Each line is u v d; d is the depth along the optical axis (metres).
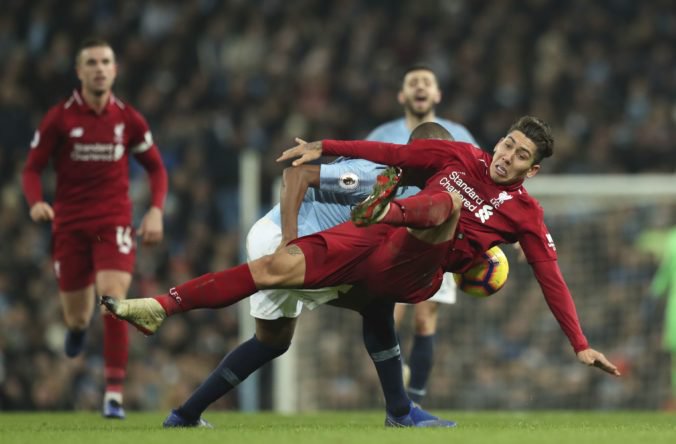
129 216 22.44
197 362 34.56
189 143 42.50
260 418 21.78
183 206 39.88
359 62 47.22
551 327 34.31
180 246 38.91
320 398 33.16
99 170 22.11
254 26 48.03
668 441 12.91
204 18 48.38
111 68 21.88
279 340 16.58
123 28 47.84
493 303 34.22
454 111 44.91
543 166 42.72
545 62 47.09
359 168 16.77
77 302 22.95
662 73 47.16
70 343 24.02
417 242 14.88
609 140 43.81
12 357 33.81
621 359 34.38
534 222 16.02
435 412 27.20
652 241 34.34
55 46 46.12
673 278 32.47
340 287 15.91
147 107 44.62
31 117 42.88
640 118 45.34
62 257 22.52
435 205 14.45
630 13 48.91
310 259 14.91
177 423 16.69
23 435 14.40
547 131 15.92
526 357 34.19
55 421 20.34
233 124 43.97
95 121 22.00
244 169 34.25
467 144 16.27
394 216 14.11
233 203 41.22
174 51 47.25
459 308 34.22
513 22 48.44
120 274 22.09
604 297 34.44
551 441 12.82
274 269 14.77
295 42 47.62
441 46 47.62
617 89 46.47
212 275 14.79
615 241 34.38
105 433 14.69
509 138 15.90
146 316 14.52
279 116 44.34
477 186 15.97
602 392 34.22
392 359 16.58
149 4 48.44
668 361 34.19
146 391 33.72
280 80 46.34
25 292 37.09
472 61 46.97
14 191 40.47
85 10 47.81
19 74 45.25
